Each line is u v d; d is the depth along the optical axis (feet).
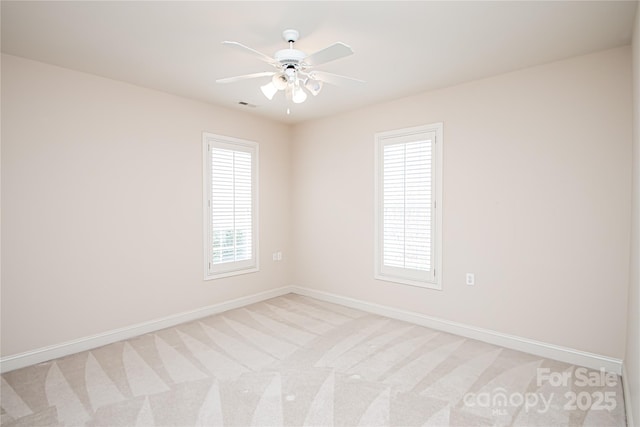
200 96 12.60
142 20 7.44
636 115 6.84
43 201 9.64
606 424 6.85
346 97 12.64
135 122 11.46
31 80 9.41
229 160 14.24
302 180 16.42
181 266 12.73
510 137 10.36
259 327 12.20
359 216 14.23
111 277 10.95
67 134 10.03
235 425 6.78
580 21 7.45
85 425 6.81
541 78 9.79
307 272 16.33
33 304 9.48
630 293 7.82
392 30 7.87
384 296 13.47
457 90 11.40
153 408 7.34
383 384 8.31
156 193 12.01
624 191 8.64
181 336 11.40
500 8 6.97
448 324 11.72
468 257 11.27
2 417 7.07
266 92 8.46
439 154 11.81
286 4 6.83
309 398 7.71
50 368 9.18
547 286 9.80
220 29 7.86
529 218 10.07
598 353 9.06
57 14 7.16
